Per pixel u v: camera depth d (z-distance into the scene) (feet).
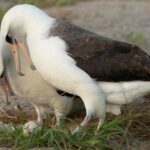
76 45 41.22
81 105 45.65
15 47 43.37
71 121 43.01
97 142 38.83
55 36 41.27
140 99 48.62
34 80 43.52
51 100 44.06
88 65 41.19
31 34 41.91
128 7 90.79
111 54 41.86
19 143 39.50
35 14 42.29
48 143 39.01
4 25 42.70
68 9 88.28
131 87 41.98
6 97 44.68
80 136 39.42
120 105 43.06
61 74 40.83
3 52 43.14
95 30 77.05
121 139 40.04
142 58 42.27
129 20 82.53
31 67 42.78
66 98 43.86
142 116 44.68
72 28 41.93
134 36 71.05
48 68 41.04
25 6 42.65
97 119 44.52
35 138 39.37
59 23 42.01
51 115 45.68
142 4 93.50
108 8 89.61
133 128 42.65
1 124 43.93
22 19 42.29
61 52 40.70
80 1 95.96
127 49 42.42
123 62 41.75
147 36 73.87
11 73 43.96
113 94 41.91
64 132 39.37
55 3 91.50
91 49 41.50
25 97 44.93
